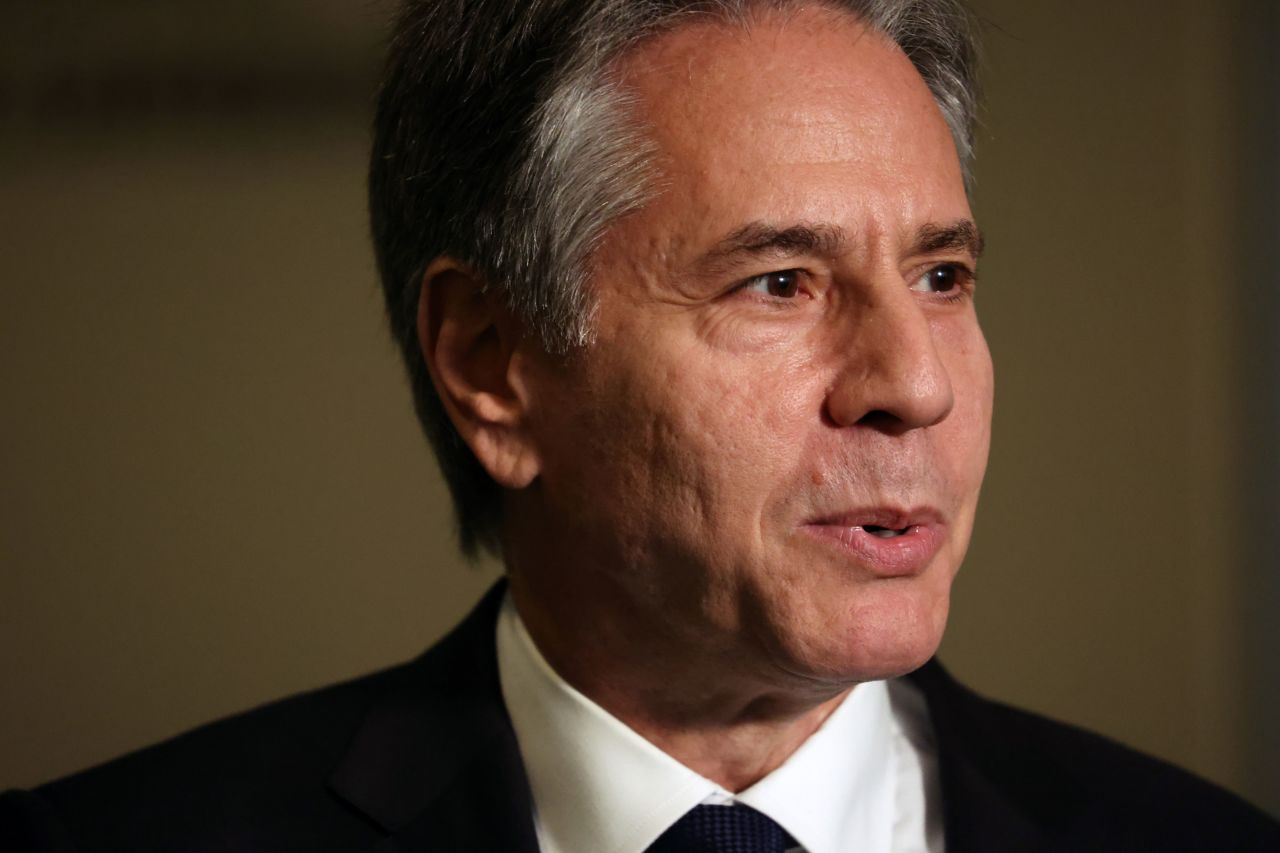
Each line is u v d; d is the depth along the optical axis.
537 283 4.57
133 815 5.20
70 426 10.02
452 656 5.45
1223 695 9.83
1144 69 9.91
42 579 10.00
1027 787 5.22
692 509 4.36
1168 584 9.87
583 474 4.61
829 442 4.28
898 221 4.30
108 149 9.95
